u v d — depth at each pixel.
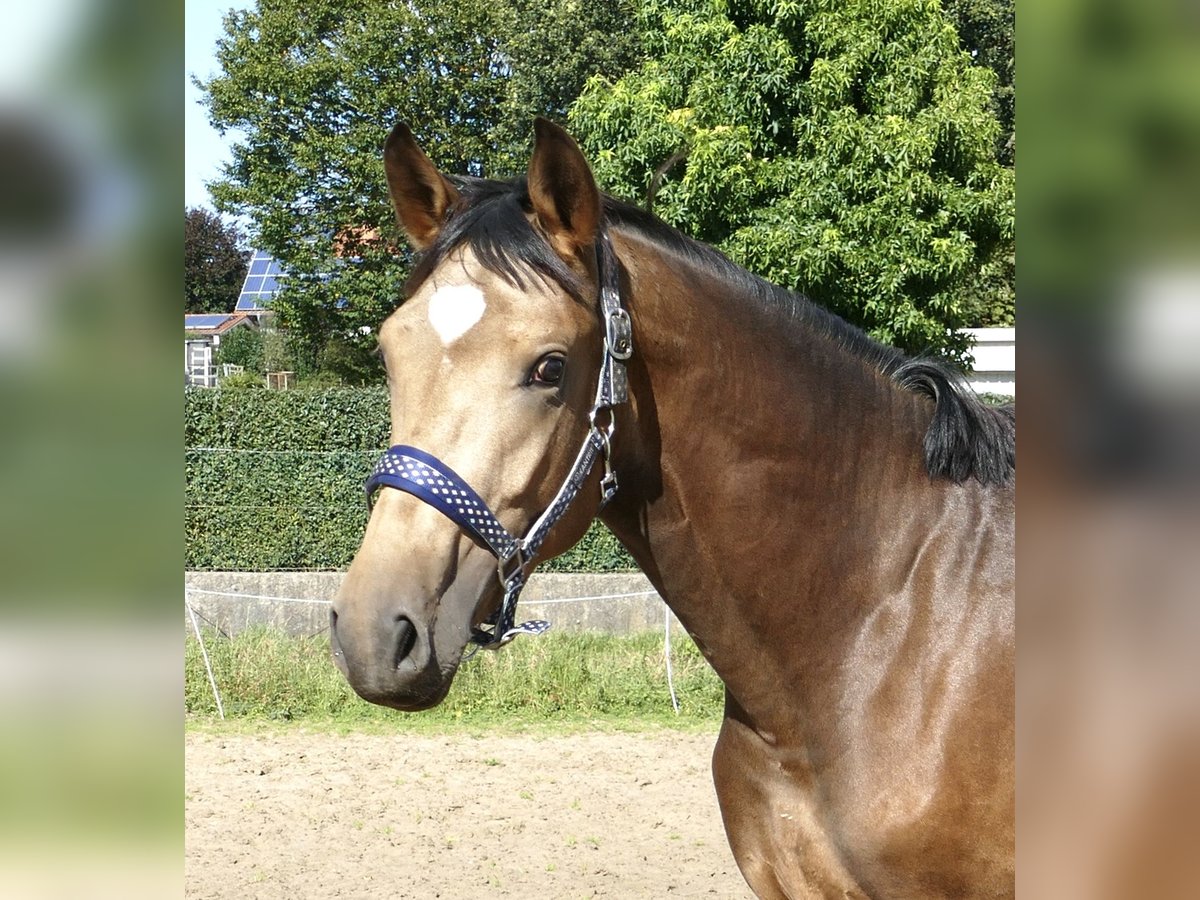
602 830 5.54
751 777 2.27
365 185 19.50
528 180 2.01
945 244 10.25
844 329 2.36
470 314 1.88
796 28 10.71
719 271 2.28
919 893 2.05
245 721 7.73
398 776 6.46
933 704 2.07
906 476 2.27
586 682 8.12
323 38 20.38
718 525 2.15
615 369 2.01
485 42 20.34
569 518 1.99
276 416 12.23
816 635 2.17
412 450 1.84
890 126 10.25
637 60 19.44
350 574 1.81
